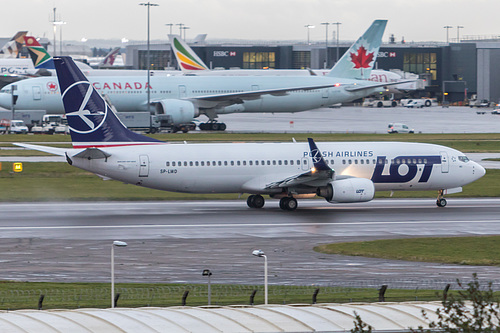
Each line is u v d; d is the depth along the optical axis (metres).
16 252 164.25
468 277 143.25
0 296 124.69
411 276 144.00
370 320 94.44
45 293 127.25
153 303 119.62
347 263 155.50
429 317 95.69
